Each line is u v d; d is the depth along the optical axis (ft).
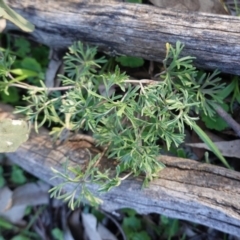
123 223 1.57
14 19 1.37
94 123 1.20
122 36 1.33
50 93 1.54
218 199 1.22
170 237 1.53
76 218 1.63
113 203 1.42
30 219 1.70
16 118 1.50
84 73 1.34
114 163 1.35
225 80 1.41
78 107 1.22
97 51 1.46
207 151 1.45
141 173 1.33
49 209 1.68
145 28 1.29
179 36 1.26
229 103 1.41
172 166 1.32
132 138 1.23
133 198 1.34
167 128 1.21
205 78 1.37
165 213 1.34
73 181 1.24
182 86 1.29
